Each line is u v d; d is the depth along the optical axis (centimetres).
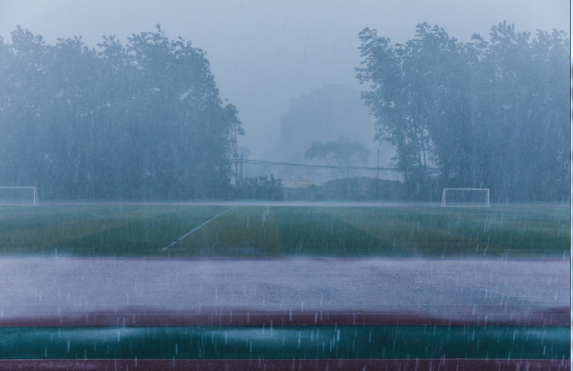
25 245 1184
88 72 4731
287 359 431
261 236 1427
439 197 4631
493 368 415
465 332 505
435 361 429
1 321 534
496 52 4706
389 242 1294
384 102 4922
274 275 808
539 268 886
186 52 4950
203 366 414
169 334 493
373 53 4875
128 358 431
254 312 575
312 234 1488
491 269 875
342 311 581
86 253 1061
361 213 2575
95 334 493
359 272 841
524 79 4594
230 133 5128
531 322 540
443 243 1274
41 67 4678
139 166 4672
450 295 668
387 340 481
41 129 4481
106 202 4019
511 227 1739
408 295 667
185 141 4775
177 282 746
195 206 3362
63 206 3241
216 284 733
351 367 415
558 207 3434
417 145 4878
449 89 4700
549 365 421
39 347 456
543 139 4472
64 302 618
